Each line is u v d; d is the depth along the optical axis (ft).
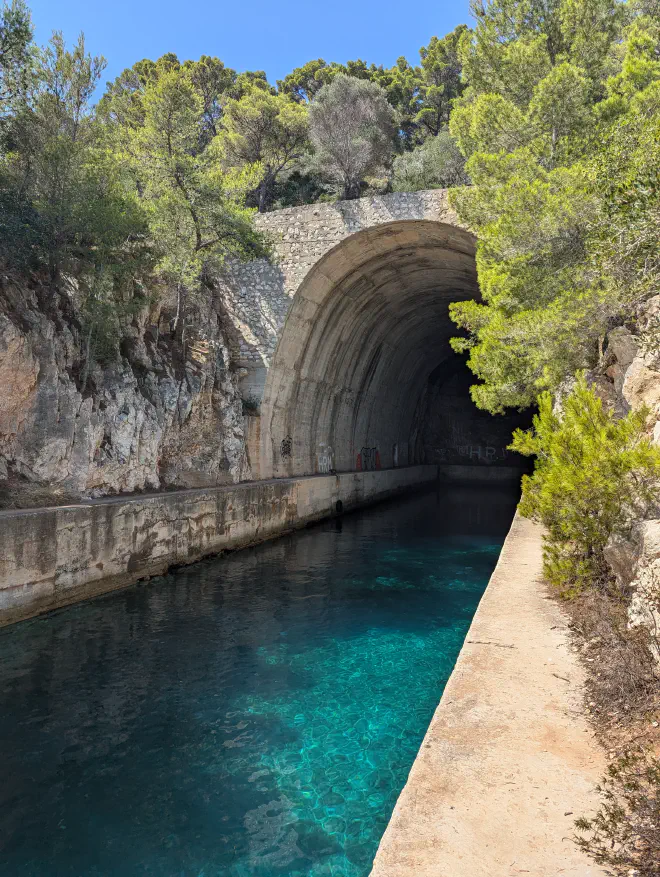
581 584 23.56
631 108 36.19
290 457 84.02
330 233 73.20
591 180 23.16
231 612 42.50
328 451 97.40
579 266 35.58
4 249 46.21
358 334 97.71
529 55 52.01
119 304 54.08
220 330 75.05
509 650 18.26
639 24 50.42
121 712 26.48
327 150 109.09
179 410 59.88
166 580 50.93
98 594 44.52
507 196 39.24
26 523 37.45
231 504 62.85
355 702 27.84
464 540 75.05
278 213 75.61
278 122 111.55
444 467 167.43
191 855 17.13
